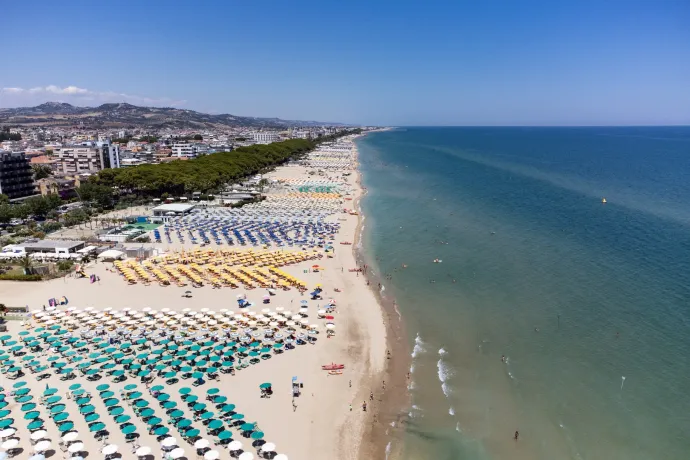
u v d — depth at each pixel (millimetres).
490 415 52812
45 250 109062
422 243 120625
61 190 173500
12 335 70375
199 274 97062
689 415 51094
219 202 175125
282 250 115812
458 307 80938
